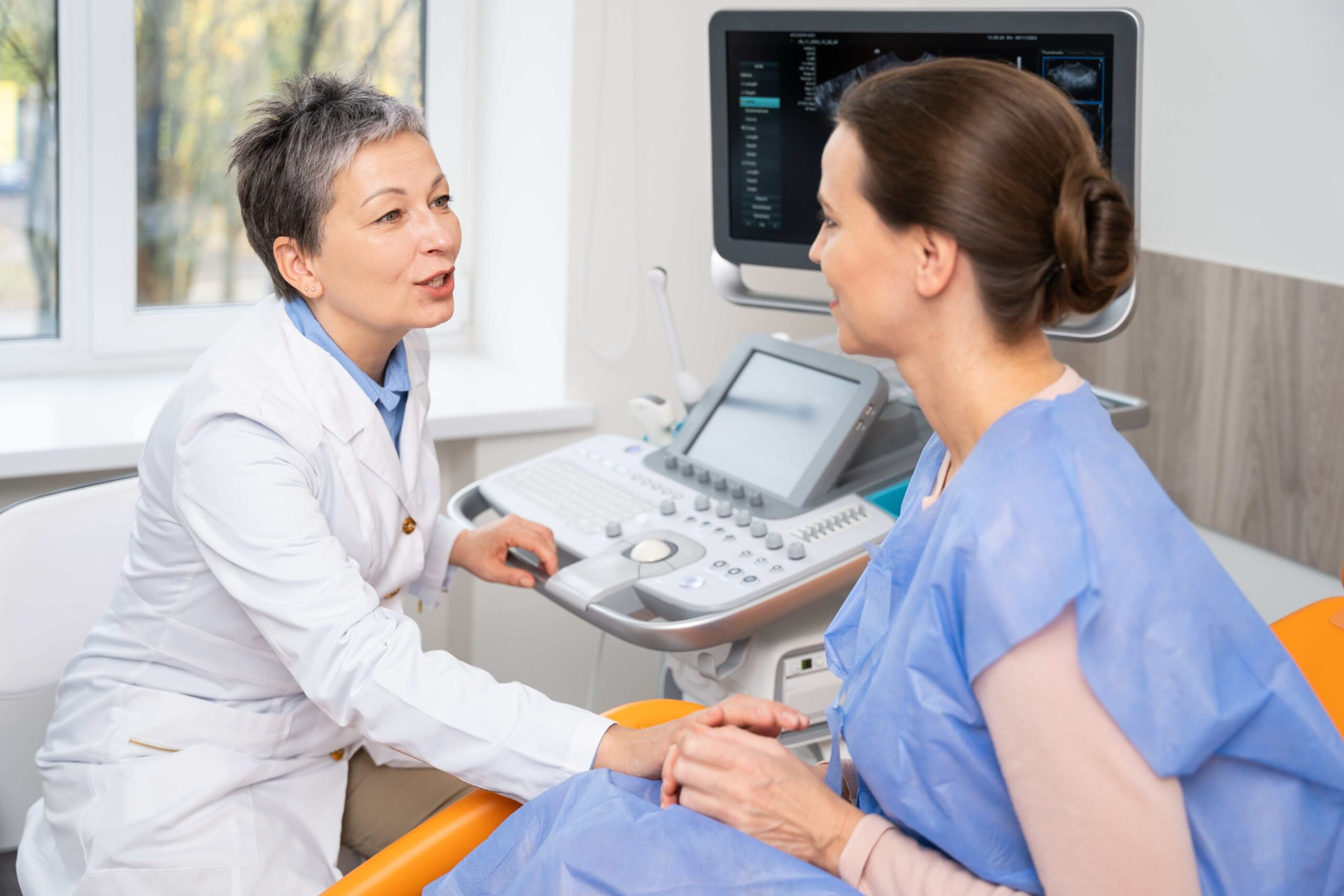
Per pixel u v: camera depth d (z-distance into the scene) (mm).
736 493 1649
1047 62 1578
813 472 1591
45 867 1357
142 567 1359
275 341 1318
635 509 1655
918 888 911
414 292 1299
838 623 1077
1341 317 1902
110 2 2221
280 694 1388
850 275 922
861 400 1595
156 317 2398
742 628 1411
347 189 1253
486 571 1596
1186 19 2135
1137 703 799
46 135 2262
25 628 1497
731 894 955
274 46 2389
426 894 1100
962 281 893
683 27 2248
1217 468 2137
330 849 1398
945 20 1614
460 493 1781
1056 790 811
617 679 2492
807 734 1556
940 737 871
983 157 854
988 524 844
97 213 2301
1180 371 2176
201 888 1287
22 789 1714
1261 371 2037
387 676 1166
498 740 1149
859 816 974
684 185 2328
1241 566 2150
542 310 2385
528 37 2316
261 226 1308
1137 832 798
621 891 985
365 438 1336
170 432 1301
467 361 2582
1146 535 842
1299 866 868
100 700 1363
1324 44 1911
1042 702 812
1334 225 1927
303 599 1198
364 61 2477
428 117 2533
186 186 2385
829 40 1701
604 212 2273
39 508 1507
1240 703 838
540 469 1809
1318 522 1979
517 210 2438
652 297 2357
